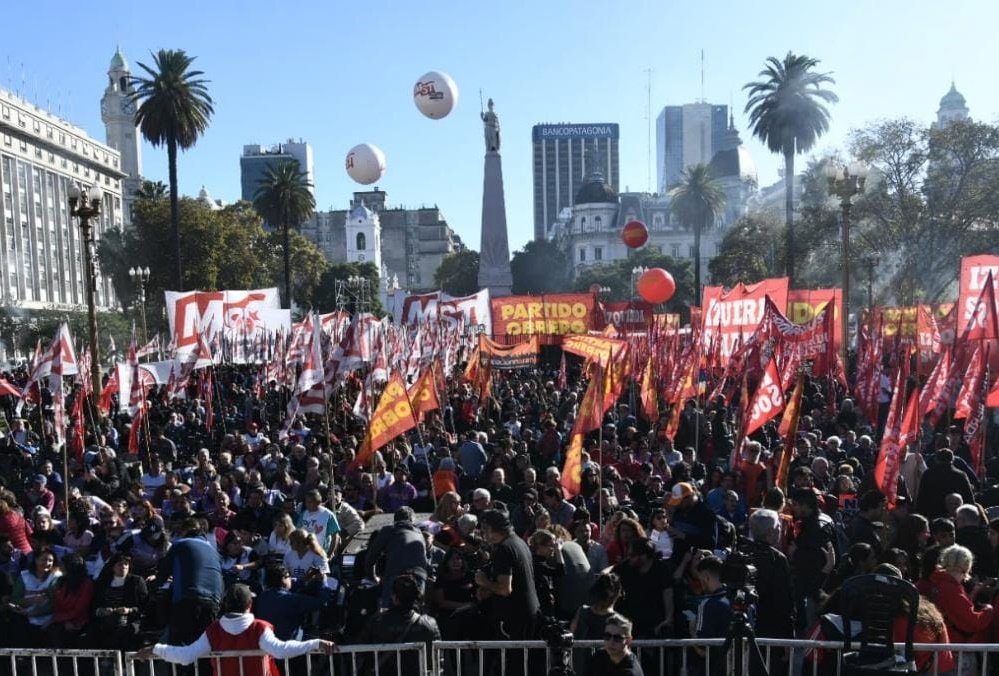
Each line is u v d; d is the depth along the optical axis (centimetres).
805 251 5266
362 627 856
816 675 707
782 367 1603
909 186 5028
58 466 1886
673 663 830
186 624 824
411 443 1970
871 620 631
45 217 9712
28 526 1159
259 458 1717
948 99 18500
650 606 823
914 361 2223
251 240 8100
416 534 880
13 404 2802
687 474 1240
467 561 877
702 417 1850
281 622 835
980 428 1239
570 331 3391
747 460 1229
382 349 2017
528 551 798
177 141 5159
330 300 11944
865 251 5119
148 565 1033
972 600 781
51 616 955
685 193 7550
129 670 712
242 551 1072
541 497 1149
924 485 1077
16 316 7338
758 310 1925
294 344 2470
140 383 1875
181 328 2673
